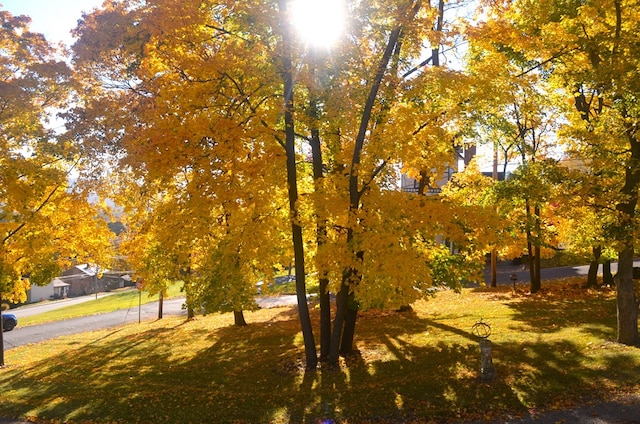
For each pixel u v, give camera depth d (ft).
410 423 26.61
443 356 37.58
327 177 34.91
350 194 34.24
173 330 69.51
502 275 103.45
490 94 36.91
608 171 37.68
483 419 26.25
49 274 52.42
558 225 67.62
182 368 42.75
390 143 32.55
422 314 59.98
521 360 34.55
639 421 24.54
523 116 61.62
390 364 36.73
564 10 42.86
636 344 35.70
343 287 37.65
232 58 32.14
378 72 34.30
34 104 43.39
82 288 220.84
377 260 30.27
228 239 38.17
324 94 32.99
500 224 32.12
